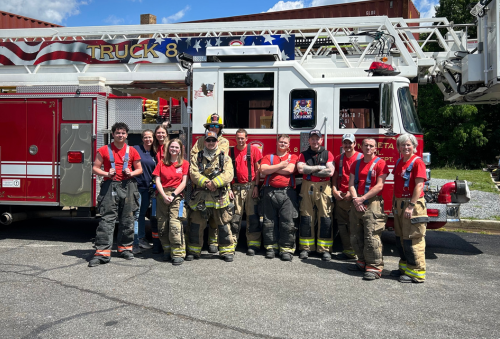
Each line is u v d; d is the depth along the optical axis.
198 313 3.71
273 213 5.66
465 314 3.80
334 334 3.34
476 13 7.06
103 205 5.31
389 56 7.93
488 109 19.69
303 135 6.02
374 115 5.96
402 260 4.90
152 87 8.30
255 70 6.14
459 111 18.47
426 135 20.02
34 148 6.40
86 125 6.29
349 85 5.94
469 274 5.11
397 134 5.82
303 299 4.10
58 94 6.33
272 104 6.14
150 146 5.98
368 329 3.44
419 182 4.59
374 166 4.83
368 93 5.96
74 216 6.75
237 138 5.61
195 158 5.32
